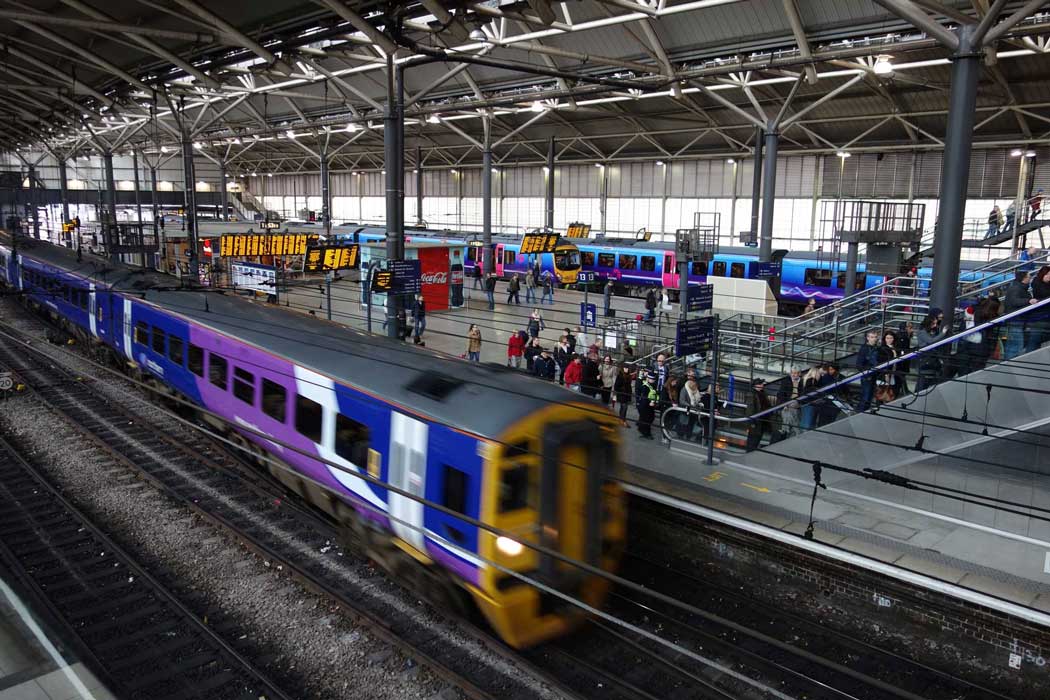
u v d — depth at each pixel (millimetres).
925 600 9641
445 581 9641
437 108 34250
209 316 15672
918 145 35969
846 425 13188
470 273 47625
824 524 11133
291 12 19078
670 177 47906
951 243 15734
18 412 18016
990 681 9141
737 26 23469
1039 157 34531
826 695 8828
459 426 9133
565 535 9180
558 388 10109
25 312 30781
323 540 11766
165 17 21219
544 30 22703
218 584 10453
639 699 8445
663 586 11492
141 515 12609
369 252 30391
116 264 24812
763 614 10766
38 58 30234
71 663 4129
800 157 42125
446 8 18422
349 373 11125
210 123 40219
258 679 8367
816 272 35094
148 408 18422
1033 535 11008
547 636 9172
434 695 8172
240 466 14648
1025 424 11633
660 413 15578
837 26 21984
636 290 41281
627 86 25719
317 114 43438
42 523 12250
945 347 14008
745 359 18578
